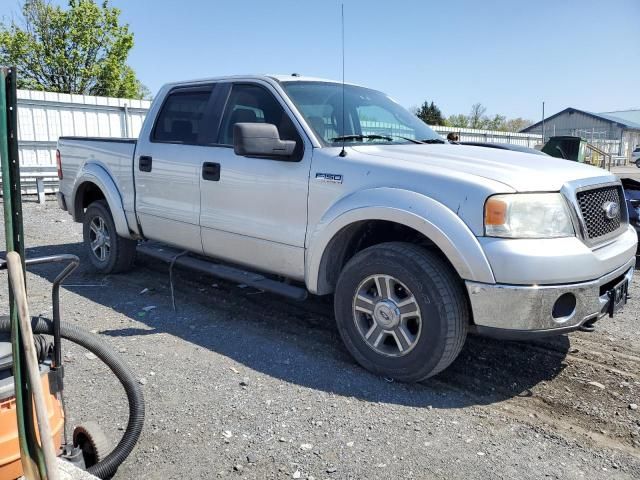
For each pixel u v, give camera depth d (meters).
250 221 4.32
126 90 31.06
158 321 4.68
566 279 3.17
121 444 2.52
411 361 3.46
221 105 4.73
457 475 2.64
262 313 4.92
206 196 4.65
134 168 5.40
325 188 3.83
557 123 67.12
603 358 4.04
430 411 3.25
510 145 5.29
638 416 3.23
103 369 3.73
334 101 4.51
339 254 3.97
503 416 3.21
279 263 4.20
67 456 2.32
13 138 1.67
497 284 3.14
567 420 3.18
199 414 3.16
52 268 6.41
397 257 3.45
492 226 3.17
